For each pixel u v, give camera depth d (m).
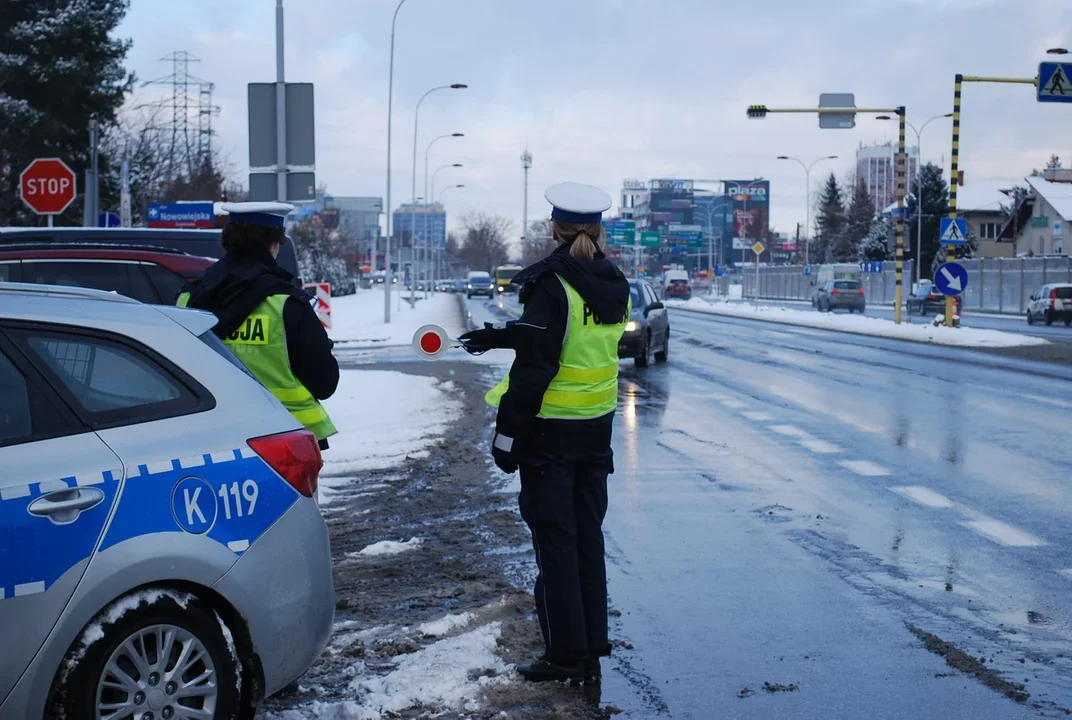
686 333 37.06
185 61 71.19
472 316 47.59
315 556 4.28
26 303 3.94
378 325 39.06
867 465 10.97
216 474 4.00
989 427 13.68
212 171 61.62
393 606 6.25
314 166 15.11
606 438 5.15
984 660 5.39
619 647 5.60
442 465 11.02
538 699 4.85
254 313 5.25
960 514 8.71
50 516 3.64
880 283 77.50
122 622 3.71
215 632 3.92
